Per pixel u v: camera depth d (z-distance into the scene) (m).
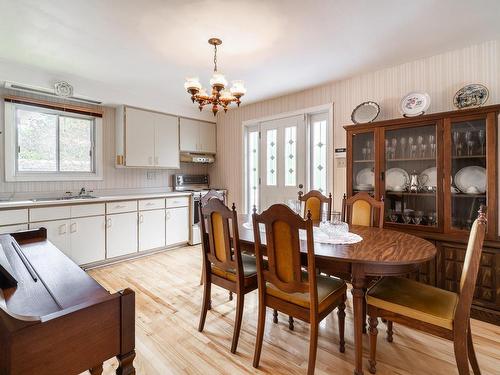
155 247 3.87
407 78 2.83
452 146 2.37
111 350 0.82
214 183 5.05
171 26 2.13
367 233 2.04
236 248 1.75
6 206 2.64
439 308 1.44
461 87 2.52
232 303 2.42
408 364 1.63
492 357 1.68
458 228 2.36
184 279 2.95
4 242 1.52
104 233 3.35
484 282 2.12
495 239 2.14
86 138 3.71
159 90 3.76
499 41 2.35
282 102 3.96
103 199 3.32
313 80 3.31
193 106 4.55
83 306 0.76
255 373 1.56
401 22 2.08
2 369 0.65
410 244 1.72
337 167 3.39
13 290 0.97
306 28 2.15
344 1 1.82
